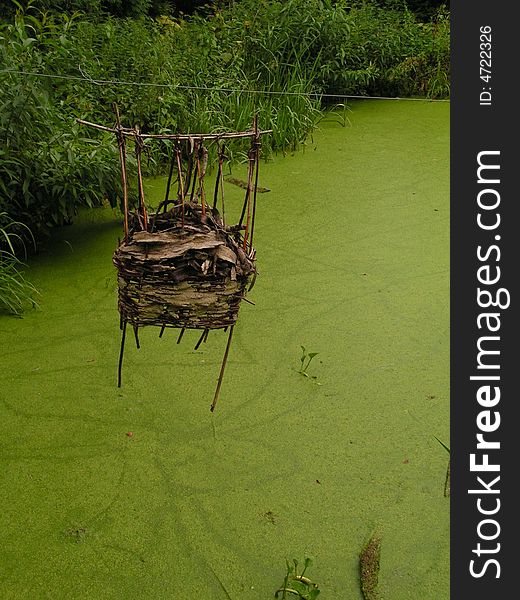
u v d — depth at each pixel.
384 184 4.65
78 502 2.20
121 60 4.84
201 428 2.49
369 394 2.67
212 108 5.09
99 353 2.89
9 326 3.06
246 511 2.16
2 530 2.10
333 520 2.14
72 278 3.42
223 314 2.01
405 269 3.56
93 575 1.96
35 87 3.37
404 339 3.00
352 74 6.23
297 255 3.70
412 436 2.47
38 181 3.46
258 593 1.92
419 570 1.99
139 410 2.57
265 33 6.02
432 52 7.12
